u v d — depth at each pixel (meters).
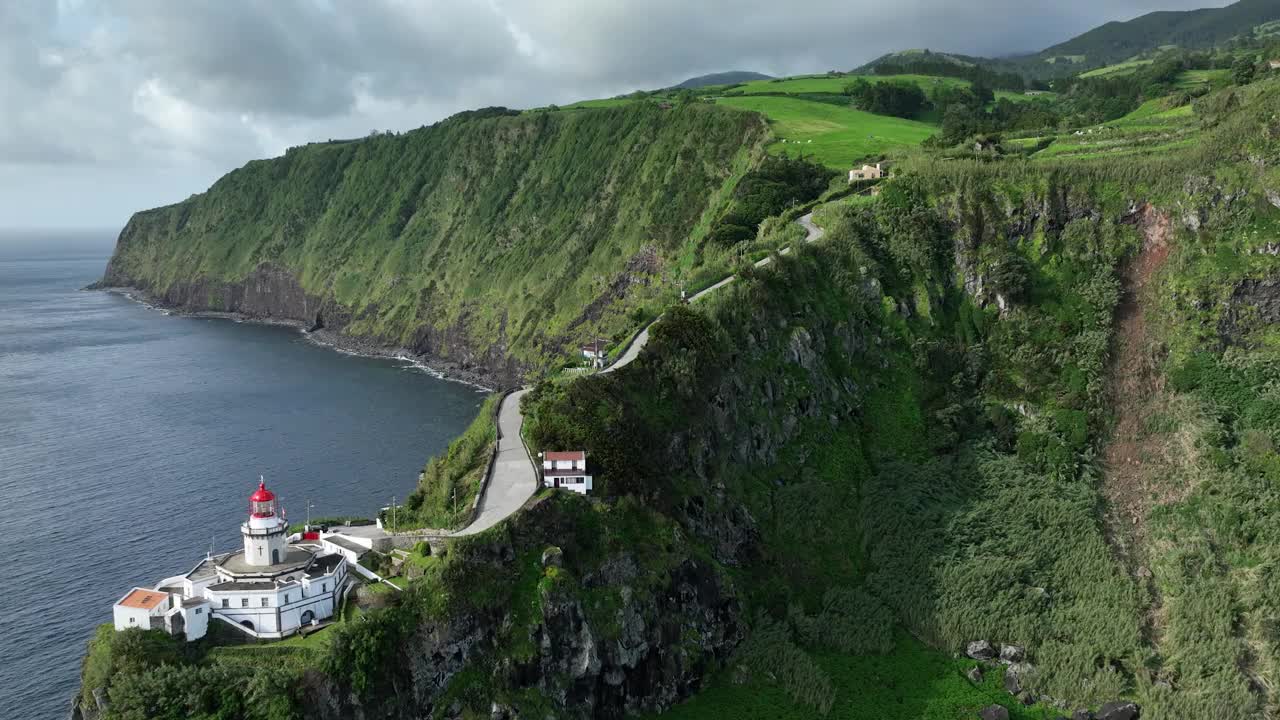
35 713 101.75
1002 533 119.69
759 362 130.00
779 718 94.75
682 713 94.19
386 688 81.12
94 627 116.56
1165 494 122.94
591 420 106.38
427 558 89.81
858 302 146.50
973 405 138.00
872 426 135.50
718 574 104.06
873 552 118.38
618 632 92.31
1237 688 97.25
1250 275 137.88
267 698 76.62
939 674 102.69
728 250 172.88
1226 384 131.25
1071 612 109.25
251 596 83.38
